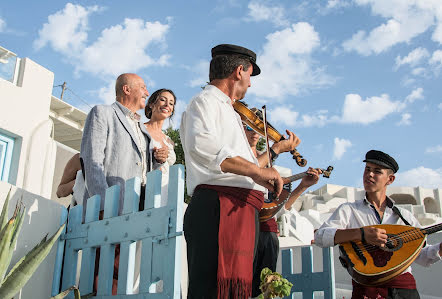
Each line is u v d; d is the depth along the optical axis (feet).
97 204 11.66
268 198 13.64
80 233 11.80
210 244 8.32
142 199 12.72
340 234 13.29
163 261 9.30
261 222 13.74
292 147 11.57
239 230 8.47
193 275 8.34
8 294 8.92
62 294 9.49
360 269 12.83
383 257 12.87
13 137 35.42
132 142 13.05
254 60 10.00
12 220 9.23
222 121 9.21
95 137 12.31
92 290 11.07
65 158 38.01
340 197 108.58
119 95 14.06
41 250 9.21
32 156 35.04
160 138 16.80
